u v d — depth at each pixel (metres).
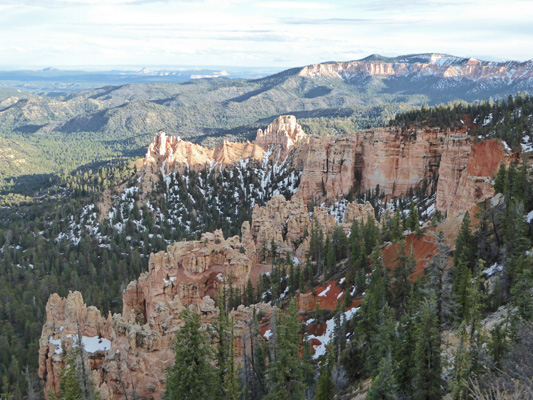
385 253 115.12
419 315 60.09
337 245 133.75
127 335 78.25
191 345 50.50
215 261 124.44
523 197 93.88
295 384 61.84
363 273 104.69
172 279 115.19
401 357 58.84
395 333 63.62
